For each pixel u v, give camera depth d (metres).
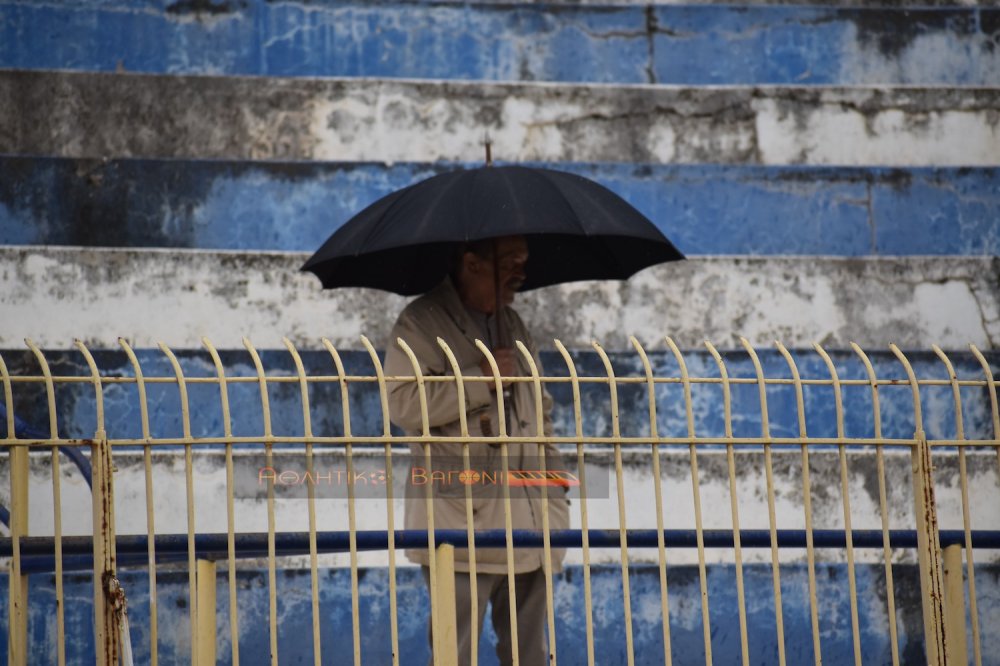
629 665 11.88
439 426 14.15
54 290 19.03
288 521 18.56
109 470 11.79
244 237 19.61
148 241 19.41
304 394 11.90
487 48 20.47
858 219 20.38
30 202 19.30
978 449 19.62
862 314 19.98
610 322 19.66
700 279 19.89
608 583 18.70
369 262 16.14
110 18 19.97
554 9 20.64
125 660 11.91
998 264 20.25
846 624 18.75
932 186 20.52
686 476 19.16
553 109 20.34
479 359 14.57
